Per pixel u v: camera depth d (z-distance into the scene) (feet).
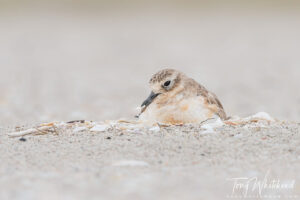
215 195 18.61
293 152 23.12
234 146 23.97
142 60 91.86
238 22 140.67
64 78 73.46
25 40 114.73
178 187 19.12
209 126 27.32
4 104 51.21
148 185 19.25
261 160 22.20
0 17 145.07
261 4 166.40
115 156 22.84
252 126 27.53
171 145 24.17
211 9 162.09
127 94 60.59
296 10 156.87
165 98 30.37
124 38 119.34
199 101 30.27
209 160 22.24
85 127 27.89
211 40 115.96
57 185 19.15
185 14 154.92
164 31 128.98
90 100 55.93
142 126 28.12
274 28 130.41
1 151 23.95
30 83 67.82
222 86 66.44
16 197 18.01
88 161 22.21
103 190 18.67
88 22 141.90
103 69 82.84
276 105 52.80
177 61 89.76
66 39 117.60
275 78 72.95
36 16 147.84
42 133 27.22
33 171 20.85
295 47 105.09
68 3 163.32
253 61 89.92
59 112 47.11
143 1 169.37
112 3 165.58
